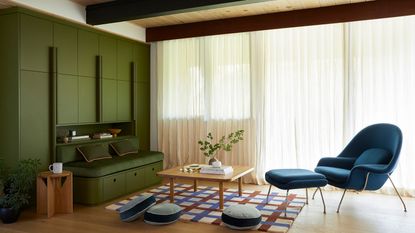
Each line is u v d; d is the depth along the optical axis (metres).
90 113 5.05
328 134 4.95
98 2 4.60
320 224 3.44
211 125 5.75
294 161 5.19
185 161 5.98
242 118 5.50
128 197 4.59
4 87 4.07
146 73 6.29
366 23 4.72
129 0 4.42
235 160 5.55
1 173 3.98
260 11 5.07
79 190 4.21
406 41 4.51
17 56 3.98
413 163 4.50
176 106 6.05
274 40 5.27
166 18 5.48
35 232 3.25
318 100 5.00
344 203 4.20
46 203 3.85
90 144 4.92
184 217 3.64
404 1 4.39
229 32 5.45
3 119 4.09
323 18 4.82
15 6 3.96
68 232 3.24
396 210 3.90
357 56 4.77
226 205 4.09
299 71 5.14
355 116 4.80
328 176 3.98
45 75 4.34
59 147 4.44
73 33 4.73
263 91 5.33
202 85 5.81
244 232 3.21
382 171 3.62
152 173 5.29
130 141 5.61
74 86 4.75
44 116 4.33
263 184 5.31
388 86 4.63
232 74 5.58
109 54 5.40
